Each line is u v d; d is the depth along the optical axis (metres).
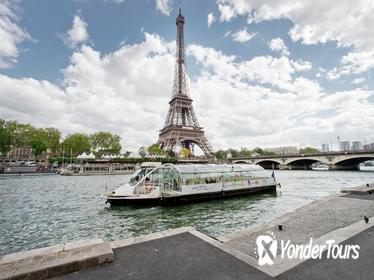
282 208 28.33
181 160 124.69
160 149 133.38
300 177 74.62
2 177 79.88
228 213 25.81
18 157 149.50
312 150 199.12
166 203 29.94
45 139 125.75
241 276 6.56
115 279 6.45
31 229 21.14
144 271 6.88
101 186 54.69
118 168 109.62
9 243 17.70
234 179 37.28
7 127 113.62
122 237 18.80
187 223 21.94
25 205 32.16
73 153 135.25
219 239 9.82
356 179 64.88
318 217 13.21
